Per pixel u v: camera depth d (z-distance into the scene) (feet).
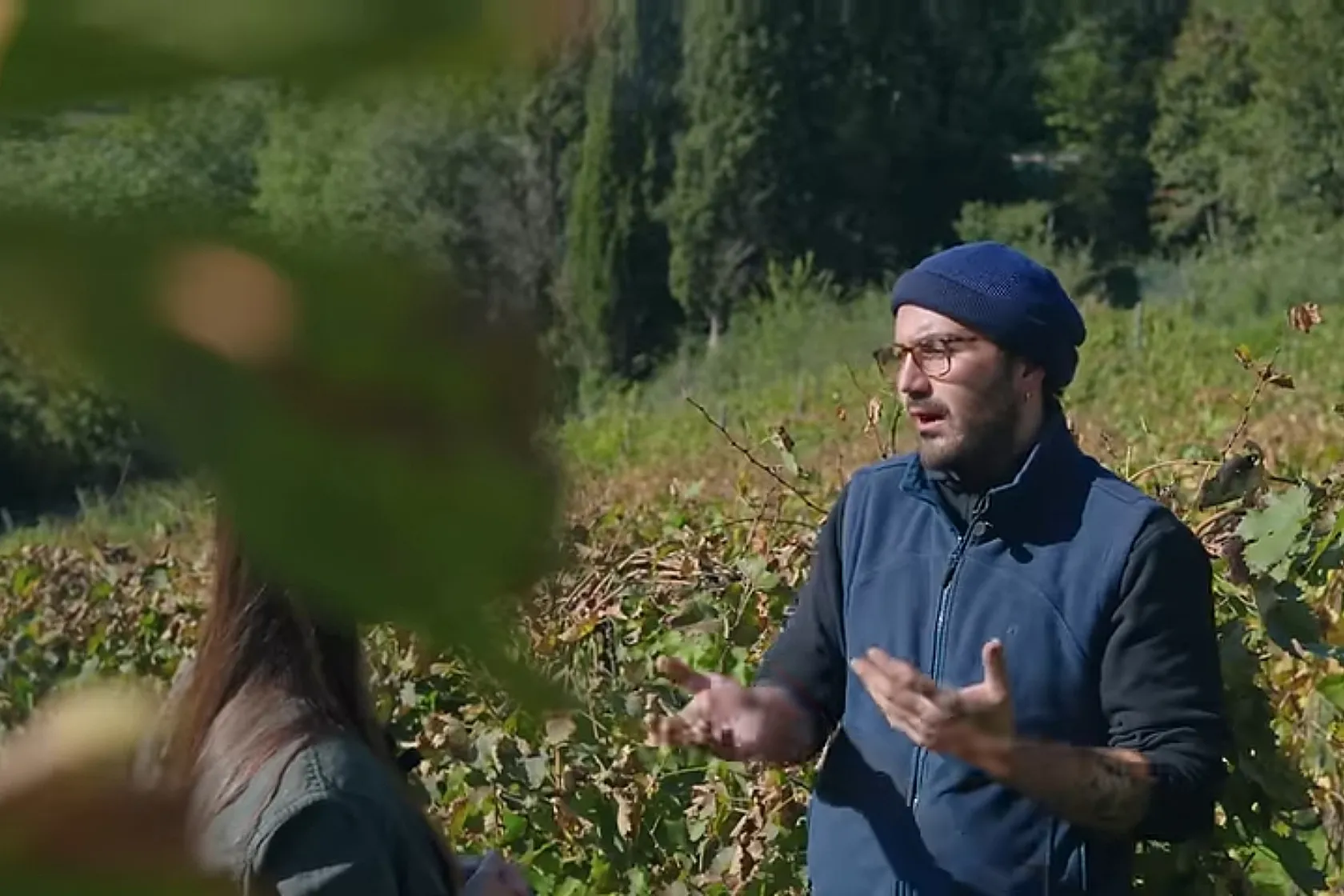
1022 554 8.15
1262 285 95.04
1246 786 9.53
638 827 11.71
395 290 0.54
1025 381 8.23
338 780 5.42
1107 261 109.91
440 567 0.55
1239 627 9.62
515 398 0.56
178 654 16.03
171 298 0.53
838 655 8.93
